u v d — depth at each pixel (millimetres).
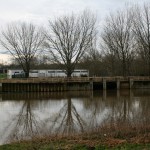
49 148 17047
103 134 20078
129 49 83062
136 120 27406
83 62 95875
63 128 26594
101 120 29906
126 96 54844
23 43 79000
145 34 79562
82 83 68500
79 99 51312
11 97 55438
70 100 50000
